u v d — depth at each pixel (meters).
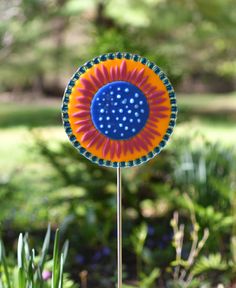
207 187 4.01
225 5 10.93
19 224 4.62
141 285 3.40
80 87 2.34
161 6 10.95
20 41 11.20
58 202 4.68
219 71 16.64
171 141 4.77
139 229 4.25
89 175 4.66
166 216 4.63
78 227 4.50
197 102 19.69
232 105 18.38
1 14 9.12
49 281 2.99
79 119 2.35
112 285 3.71
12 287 2.51
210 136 11.69
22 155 8.91
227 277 3.56
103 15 11.22
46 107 18.81
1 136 11.71
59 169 4.74
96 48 4.83
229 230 4.11
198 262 3.54
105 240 4.20
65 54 12.30
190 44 13.77
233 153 4.46
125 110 2.35
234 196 3.87
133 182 4.62
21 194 5.19
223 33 12.31
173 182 4.55
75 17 11.96
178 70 5.05
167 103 2.38
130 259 4.06
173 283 3.41
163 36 12.98
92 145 2.36
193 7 11.20
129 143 2.37
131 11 10.56
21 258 2.36
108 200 4.51
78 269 3.94
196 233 3.53
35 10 9.90
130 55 2.36
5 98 21.42
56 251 2.36
